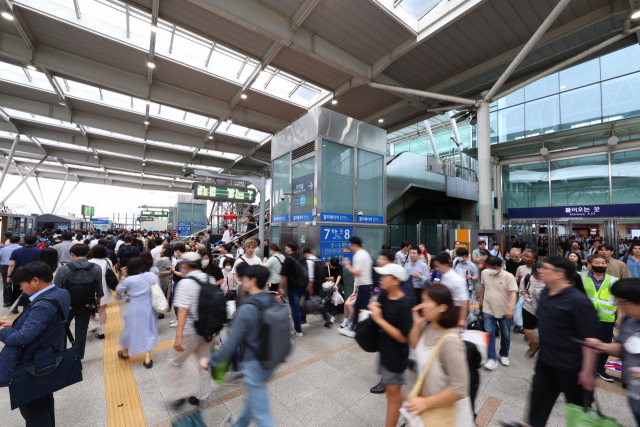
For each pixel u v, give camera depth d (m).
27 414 2.05
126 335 3.67
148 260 4.13
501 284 3.78
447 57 9.27
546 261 2.24
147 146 18.28
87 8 7.97
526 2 7.00
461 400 1.59
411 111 13.27
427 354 1.72
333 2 7.11
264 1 7.09
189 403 2.90
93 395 3.06
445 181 14.62
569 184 12.05
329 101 11.97
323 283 5.45
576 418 1.66
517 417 2.73
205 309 2.71
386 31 8.12
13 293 5.93
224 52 9.77
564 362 2.03
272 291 5.21
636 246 4.91
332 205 6.43
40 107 12.27
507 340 3.83
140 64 9.79
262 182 9.57
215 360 2.02
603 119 10.65
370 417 2.72
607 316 3.44
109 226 38.06
